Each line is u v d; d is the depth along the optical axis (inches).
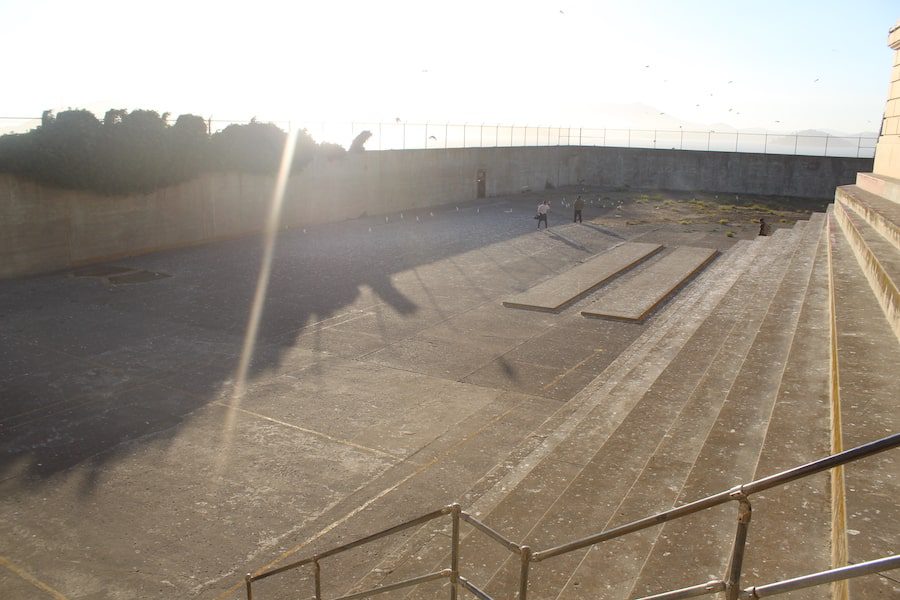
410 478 409.1
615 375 470.9
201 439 460.1
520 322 738.8
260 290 863.1
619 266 999.0
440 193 1733.5
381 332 700.0
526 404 521.7
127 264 1002.1
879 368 254.8
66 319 724.0
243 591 306.8
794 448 244.7
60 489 395.5
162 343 654.5
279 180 1290.6
